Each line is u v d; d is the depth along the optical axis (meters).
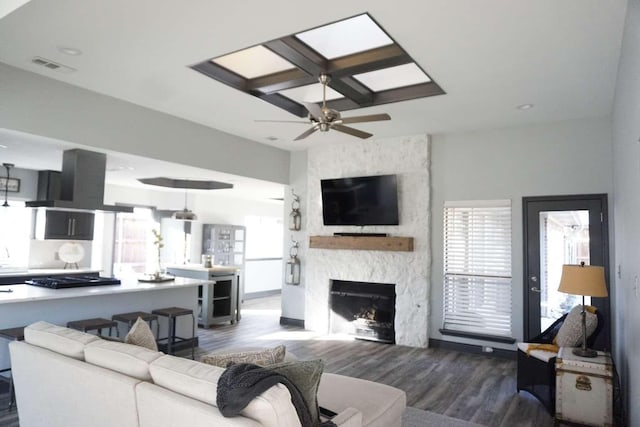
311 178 6.89
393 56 3.56
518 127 5.42
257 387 1.69
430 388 4.21
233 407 1.67
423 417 3.52
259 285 10.51
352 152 6.52
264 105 4.78
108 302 4.65
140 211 8.47
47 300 4.14
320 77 3.88
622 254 3.73
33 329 2.77
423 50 3.34
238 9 2.81
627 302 3.30
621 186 3.61
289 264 7.16
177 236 8.77
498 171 5.51
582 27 2.95
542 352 3.78
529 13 2.79
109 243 7.97
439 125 5.46
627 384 3.32
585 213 4.96
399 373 4.66
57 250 7.05
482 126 5.47
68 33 3.18
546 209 5.19
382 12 2.80
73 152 4.61
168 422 1.86
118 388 2.08
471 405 3.79
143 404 1.97
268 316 7.83
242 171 6.24
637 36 2.21
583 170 5.00
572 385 3.30
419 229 5.90
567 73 3.74
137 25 3.04
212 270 6.91
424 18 2.87
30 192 6.59
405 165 6.05
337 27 3.29
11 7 2.60
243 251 9.77
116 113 4.60
